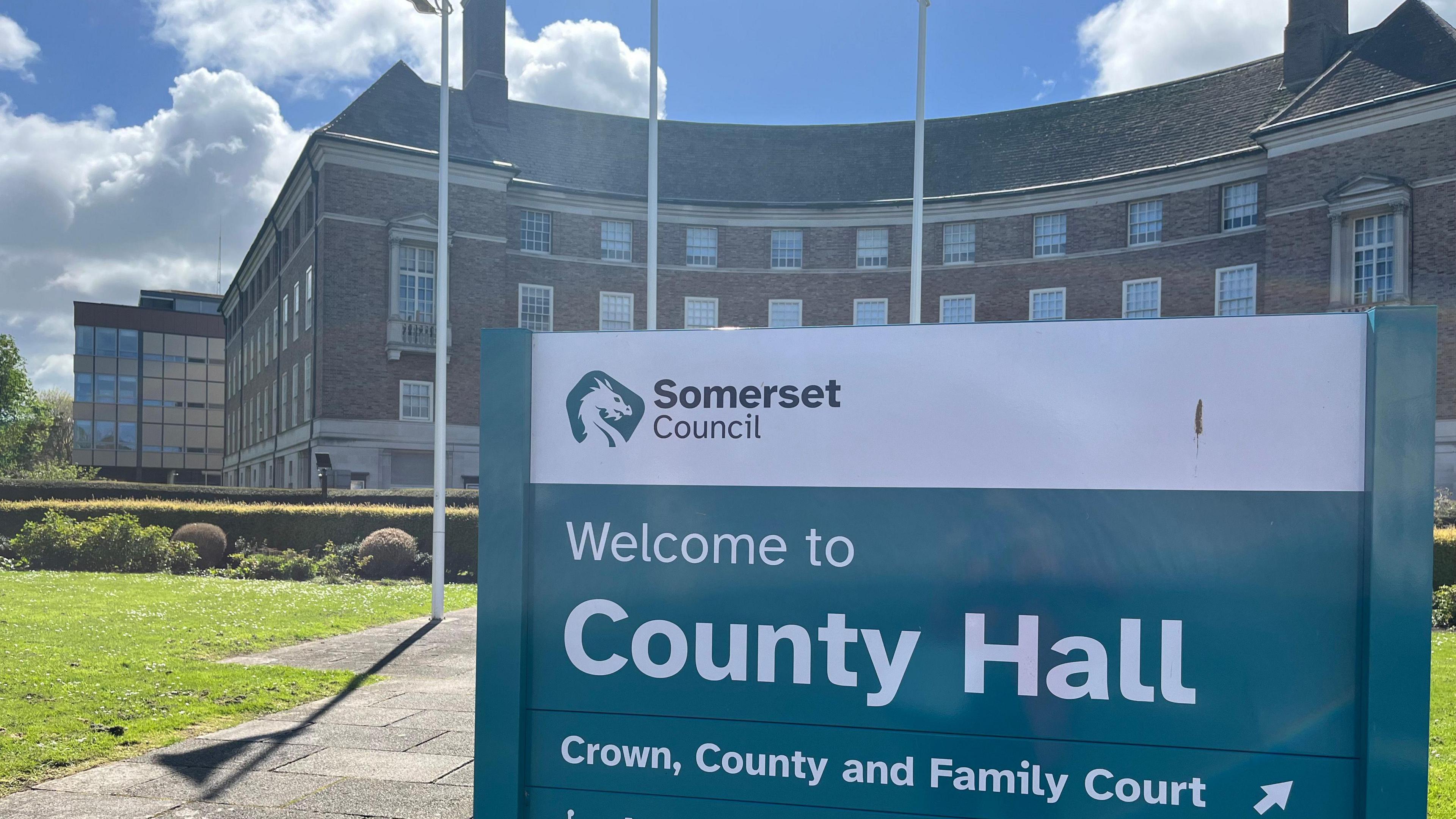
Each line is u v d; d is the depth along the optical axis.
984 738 2.57
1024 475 2.59
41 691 7.37
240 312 56.38
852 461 2.69
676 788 2.74
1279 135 34.06
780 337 2.75
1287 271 33.78
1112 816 2.49
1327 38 36.97
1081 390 2.57
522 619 2.81
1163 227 38.22
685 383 2.80
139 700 7.33
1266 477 2.47
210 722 6.95
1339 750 2.40
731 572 2.74
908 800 2.61
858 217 42.34
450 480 35.62
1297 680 2.43
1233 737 2.45
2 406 61.34
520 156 41.00
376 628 11.91
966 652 2.59
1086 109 42.94
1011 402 2.61
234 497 26.53
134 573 18.62
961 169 43.44
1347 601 2.42
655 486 2.80
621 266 41.38
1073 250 39.81
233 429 58.41
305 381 36.78
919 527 2.64
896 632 2.64
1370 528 2.38
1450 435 29.67
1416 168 31.17
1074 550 2.55
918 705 2.61
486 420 2.88
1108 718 2.51
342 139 34.78
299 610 13.03
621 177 42.84
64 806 5.04
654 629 2.78
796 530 2.71
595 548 2.82
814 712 2.67
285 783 5.49
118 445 74.00
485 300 37.03
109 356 74.00
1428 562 2.33
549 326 39.94
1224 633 2.46
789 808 2.68
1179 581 2.49
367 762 5.93
